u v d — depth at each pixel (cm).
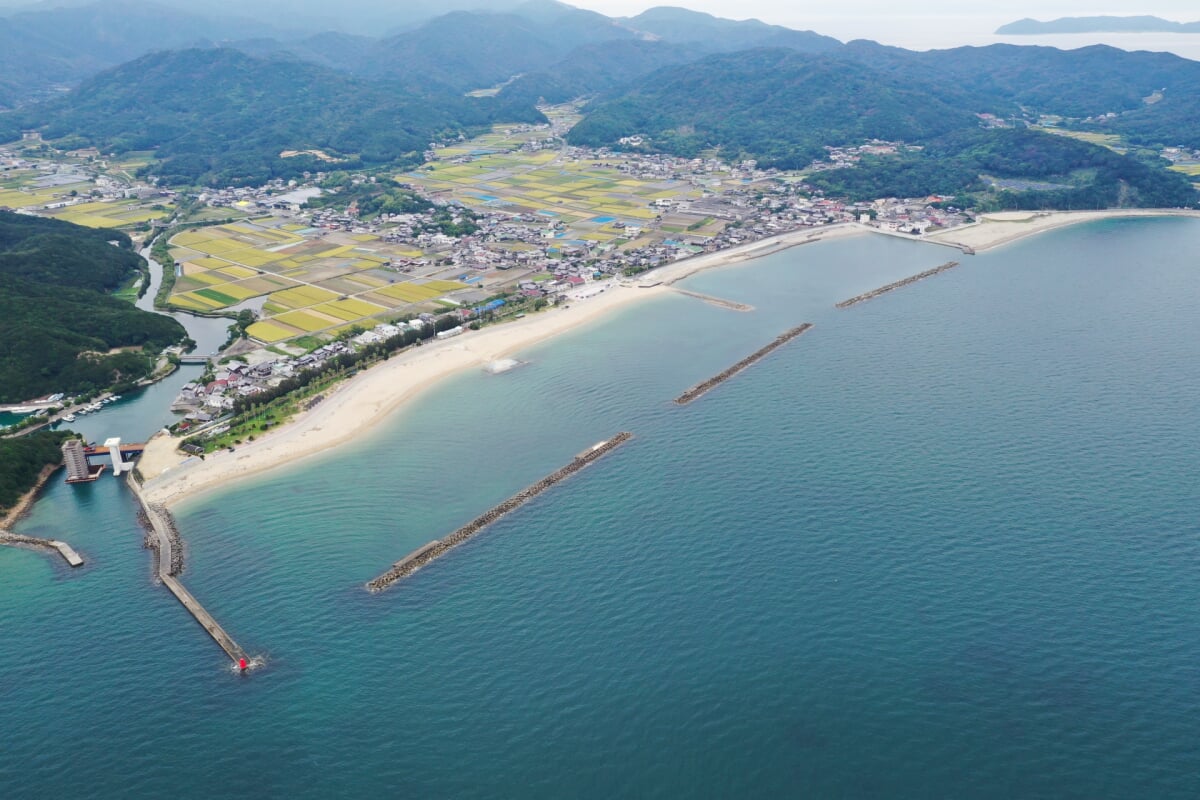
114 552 16525
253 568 15700
